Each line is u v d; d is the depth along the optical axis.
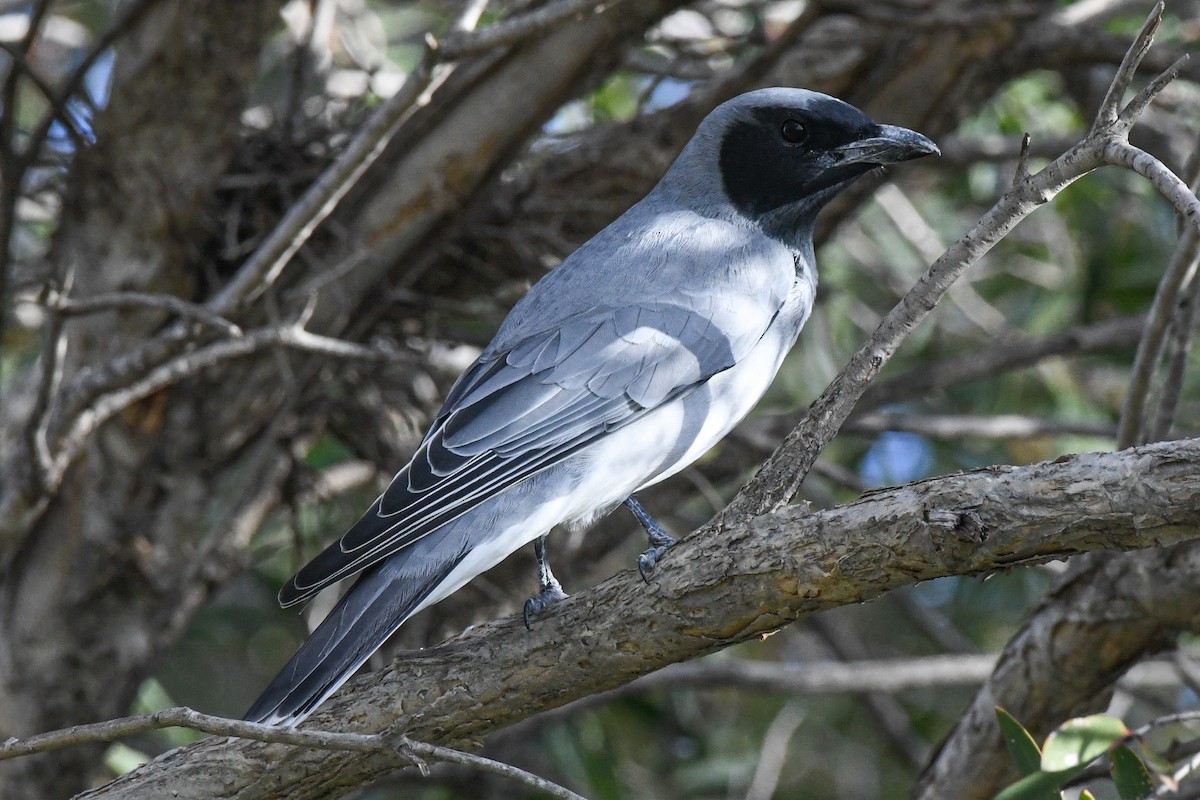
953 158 13.47
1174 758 8.03
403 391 11.91
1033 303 14.77
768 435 12.55
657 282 8.79
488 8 14.30
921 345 14.73
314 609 13.16
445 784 12.42
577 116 14.23
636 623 6.50
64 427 8.92
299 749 6.75
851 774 14.55
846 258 14.71
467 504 7.79
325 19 12.65
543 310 8.65
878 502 5.91
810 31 11.70
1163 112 14.04
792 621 6.29
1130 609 8.09
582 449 8.28
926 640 15.38
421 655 6.90
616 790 12.29
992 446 14.61
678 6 10.55
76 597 10.53
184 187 10.45
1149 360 7.76
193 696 14.21
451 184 10.84
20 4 13.65
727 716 14.84
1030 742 6.95
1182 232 7.23
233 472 11.09
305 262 10.95
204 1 10.04
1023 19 10.96
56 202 12.17
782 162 9.52
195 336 8.91
